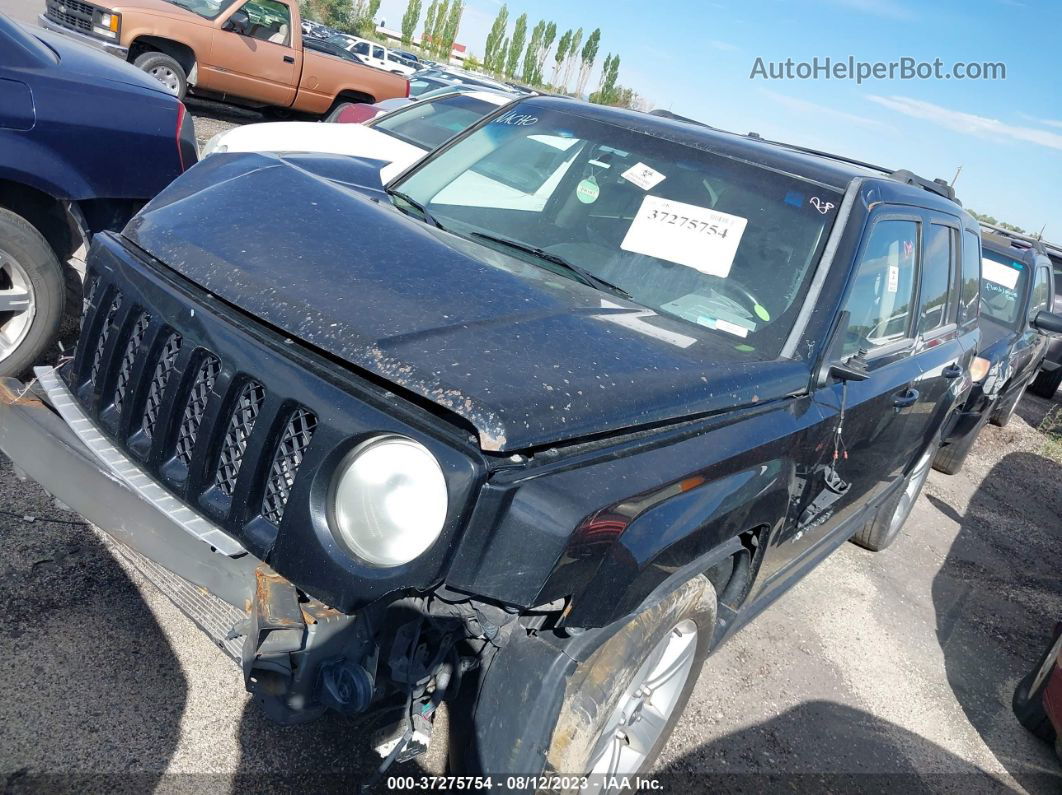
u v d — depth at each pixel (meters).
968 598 5.28
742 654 3.88
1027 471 8.70
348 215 2.67
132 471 2.25
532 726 1.99
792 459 2.67
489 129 3.73
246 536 2.03
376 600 1.86
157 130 4.23
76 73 3.94
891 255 3.50
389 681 2.05
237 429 2.11
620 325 2.54
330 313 2.09
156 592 3.07
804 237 3.05
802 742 3.39
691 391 2.32
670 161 3.32
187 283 2.33
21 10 15.77
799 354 2.83
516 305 2.38
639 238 3.09
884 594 4.96
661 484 2.09
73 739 2.40
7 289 3.86
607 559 1.97
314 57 13.24
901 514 5.40
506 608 1.96
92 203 4.14
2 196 3.89
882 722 3.71
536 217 3.24
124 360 2.39
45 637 2.72
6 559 3.02
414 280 2.34
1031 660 4.70
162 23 11.52
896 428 3.85
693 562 2.32
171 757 2.44
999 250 8.99
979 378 6.52
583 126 3.57
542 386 2.00
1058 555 6.54
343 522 1.90
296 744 2.61
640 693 2.48
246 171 2.92
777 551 3.02
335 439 1.90
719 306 2.90
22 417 2.42
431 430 1.86
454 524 1.80
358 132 7.34
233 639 2.13
